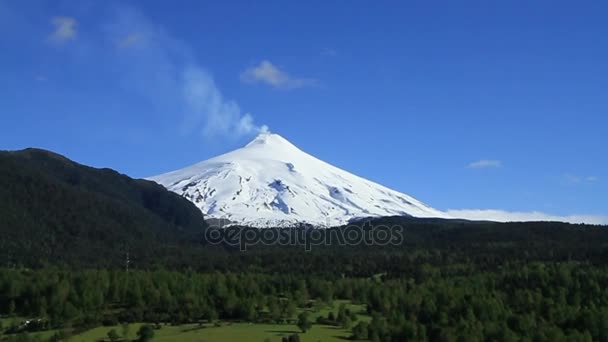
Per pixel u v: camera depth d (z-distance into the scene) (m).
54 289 189.62
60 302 183.12
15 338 159.25
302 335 172.25
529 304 187.25
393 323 176.12
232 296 195.38
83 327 176.00
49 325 176.88
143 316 186.88
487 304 181.62
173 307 192.25
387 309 194.62
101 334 171.00
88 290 192.50
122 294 199.12
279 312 190.62
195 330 175.38
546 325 168.75
